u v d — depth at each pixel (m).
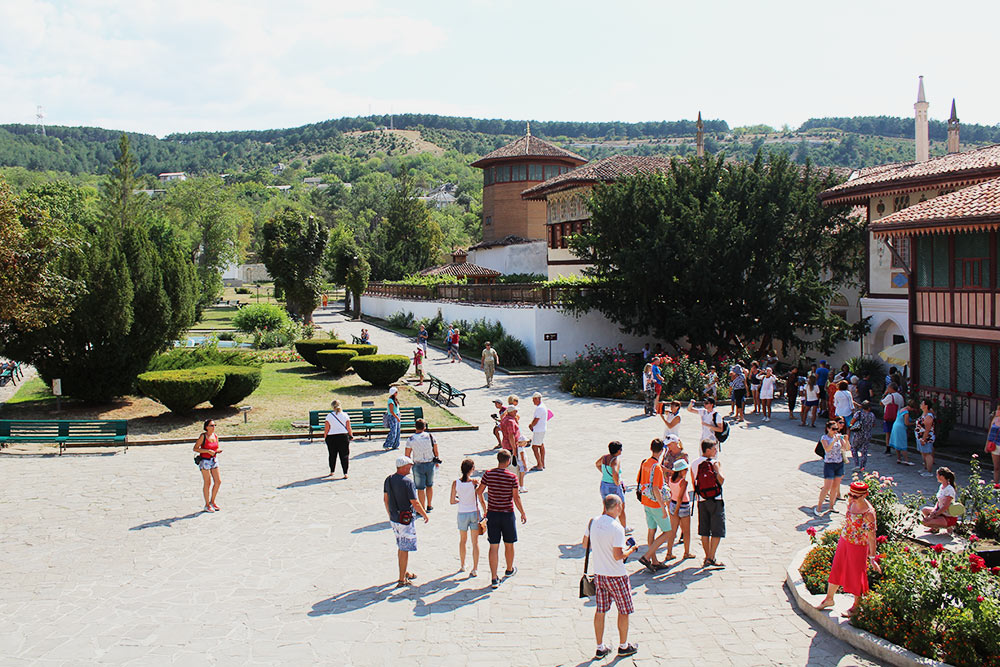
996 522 11.62
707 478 10.71
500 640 8.77
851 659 8.16
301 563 11.32
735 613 9.34
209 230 83.75
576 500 14.34
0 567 11.18
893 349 23.03
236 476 16.28
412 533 10.40
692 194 30.48
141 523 13.16
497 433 15.91
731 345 31.12
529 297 34.06
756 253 29.30
